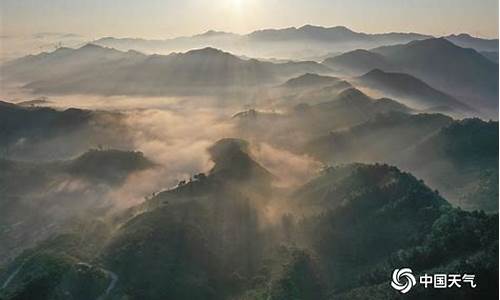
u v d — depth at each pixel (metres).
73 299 143.00
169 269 153.00
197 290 148.12
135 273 151.12
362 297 134.50
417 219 163.88
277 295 140.62
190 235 168.12
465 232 143.00
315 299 144.38
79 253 166.38
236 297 150.50
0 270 175.62
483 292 120.31
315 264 156.00
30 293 143.00
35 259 163.38
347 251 161.50
